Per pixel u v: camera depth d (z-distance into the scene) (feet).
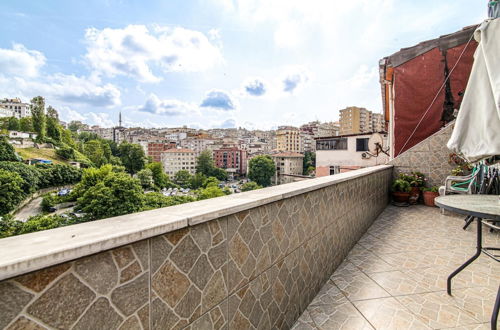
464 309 5.80
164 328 2.68
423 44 20.21
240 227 3.84
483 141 5.82
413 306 5.97
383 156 56.03
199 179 230.48
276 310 4.83
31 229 67.77
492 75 5.38
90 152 216.33
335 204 7.82
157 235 2.53
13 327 1.67
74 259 1.92
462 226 11.83
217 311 3.42
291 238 5.34
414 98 20.66
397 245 9.71
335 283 7.11
